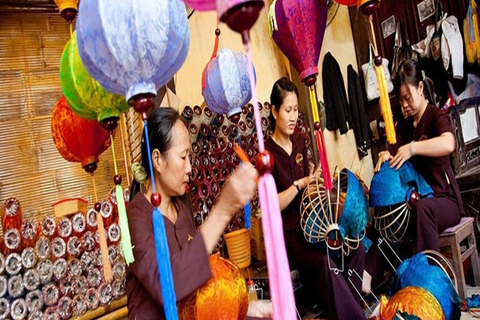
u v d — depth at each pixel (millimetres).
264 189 823
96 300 2270
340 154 4055
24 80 2352
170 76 1119
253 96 821
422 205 2561
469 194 3422
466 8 3785
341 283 2312
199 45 3174
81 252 2234
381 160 2754
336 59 4172
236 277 1494
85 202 2287
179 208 1709
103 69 1023
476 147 3699
